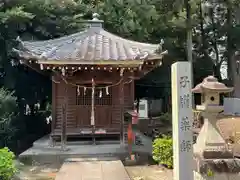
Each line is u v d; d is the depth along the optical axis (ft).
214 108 21.06
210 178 20.26
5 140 38.81
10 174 20.97
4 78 44.47
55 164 29.86
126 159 29.78
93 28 39.91
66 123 33.45
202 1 63.00
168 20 52.26
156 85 58.75
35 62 31.40
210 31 72.08
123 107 33.40
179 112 18.07
